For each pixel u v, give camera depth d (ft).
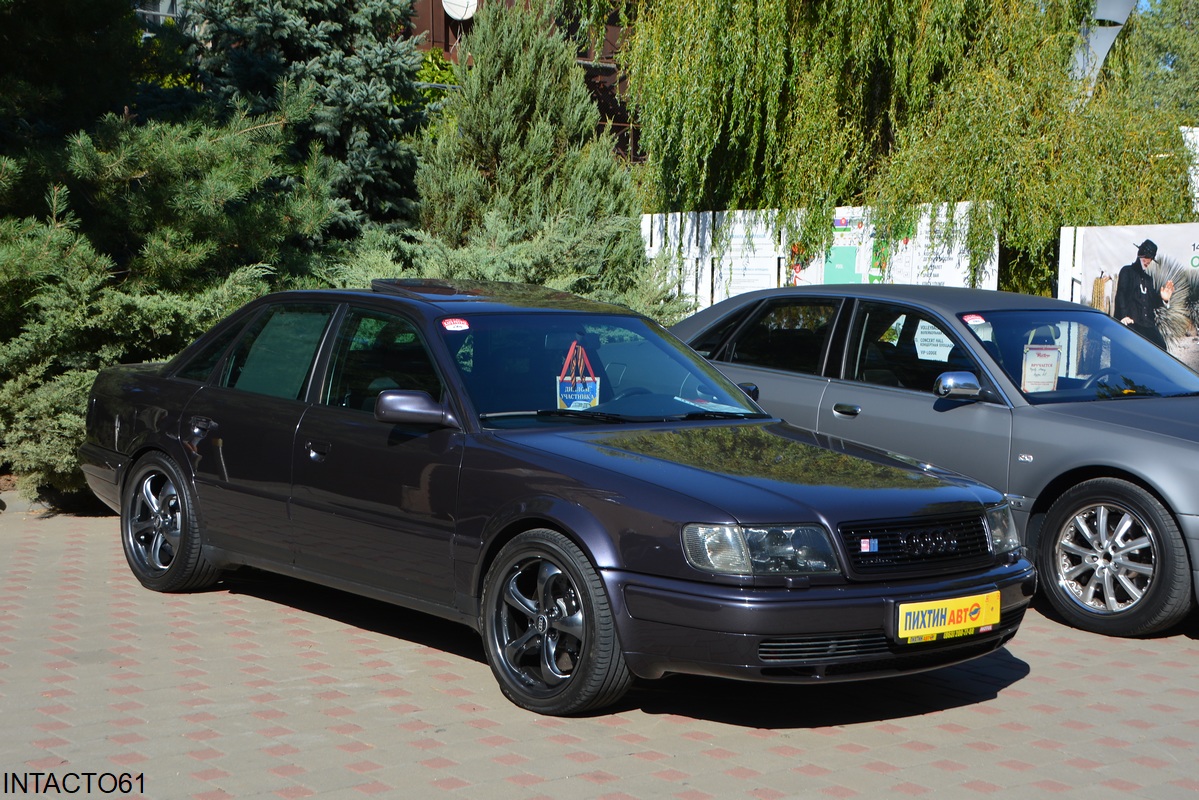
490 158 51.19
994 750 15.64
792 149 46.03
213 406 21.97
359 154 48.70
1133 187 41.93
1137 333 25.96
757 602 14.84
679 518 15.40
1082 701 17.83
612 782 14.21
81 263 30.71
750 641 14.85
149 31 41.91
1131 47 48.67
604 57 73.87
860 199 47.03
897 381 24.79
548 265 40.98
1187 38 138.62
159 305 30.45
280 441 20.35
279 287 36.70
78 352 30.42
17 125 35.58
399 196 51.34
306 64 47.47
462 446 17.69
